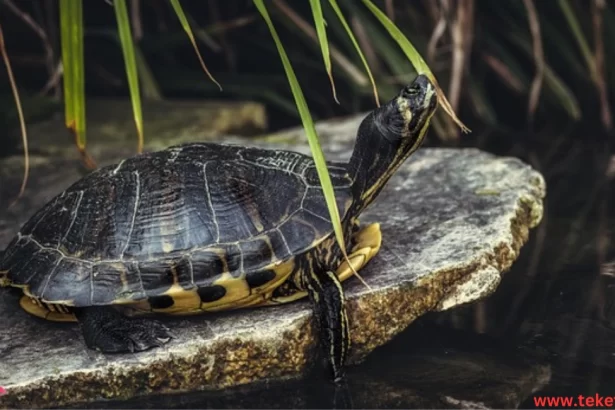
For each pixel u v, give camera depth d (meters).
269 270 4.35
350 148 7.19
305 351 4.57
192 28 9.25
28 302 4.69
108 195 4.58
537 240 6.14
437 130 8.61
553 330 4.93
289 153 4.84
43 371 4.27
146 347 4.35
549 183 7.31
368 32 8.83
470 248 5.11
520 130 8.88
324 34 4.22
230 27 9.21
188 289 4.30
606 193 7.02
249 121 8.42
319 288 4.45
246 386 4.50
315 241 4.38
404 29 9.02
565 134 8.71
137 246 4.38
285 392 4.42
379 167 4.65
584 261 5.76
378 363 4.66
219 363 4.43
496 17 9.54
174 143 7.55
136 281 4.31
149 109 8.38
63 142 7.50
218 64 10.02
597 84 8.70
